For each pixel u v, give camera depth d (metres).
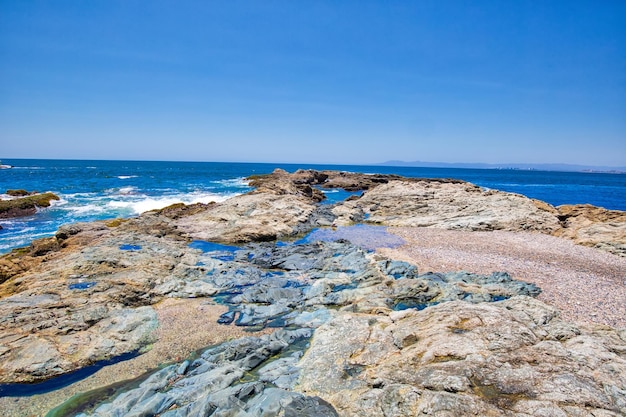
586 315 15.64
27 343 13.09
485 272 21.20
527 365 9.93
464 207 38.56
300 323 15.20
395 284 18.70
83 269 19.42
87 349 13.19
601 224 29.72
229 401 9.78
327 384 10.56
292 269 22.30
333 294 17.83
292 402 9.58
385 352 11.74
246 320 15.72
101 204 45.69
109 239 25.20
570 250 26.16
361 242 29.19
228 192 63.09
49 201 44.53
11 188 59.81
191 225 32.81
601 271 21.39
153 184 75.75
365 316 14.84
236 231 30.48
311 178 85.62
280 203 39.91
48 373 12.02
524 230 33.22
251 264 23.39
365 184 77.06
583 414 8.10
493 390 9.08
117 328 14.48
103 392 11.26
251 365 12.05
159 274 19.97
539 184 122.50
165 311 16.55
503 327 11.84
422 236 31.22
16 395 11.17
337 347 12.32
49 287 17.16
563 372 9.54
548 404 8.41
